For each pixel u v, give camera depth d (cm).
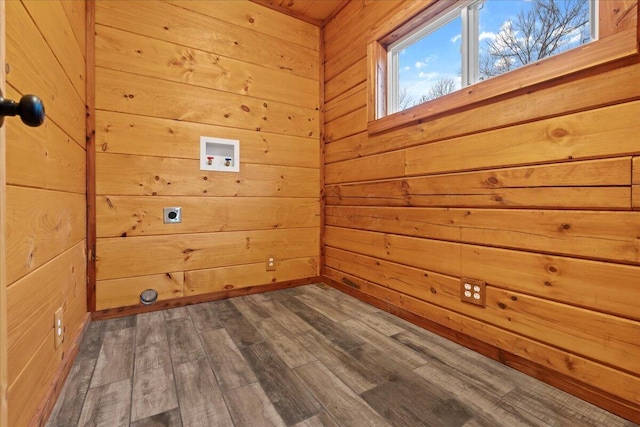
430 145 167
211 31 214
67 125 134
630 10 98
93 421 97
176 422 98
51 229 109
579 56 108
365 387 116
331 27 252
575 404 107
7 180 75
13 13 79
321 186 263
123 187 186
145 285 193
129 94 188
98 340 153
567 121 113
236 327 171
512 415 102
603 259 105
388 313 193
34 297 92
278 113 242
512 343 130
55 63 117
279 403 107
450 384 119
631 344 99
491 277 138
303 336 160
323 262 265
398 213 189
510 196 131
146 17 193
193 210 208
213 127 215
